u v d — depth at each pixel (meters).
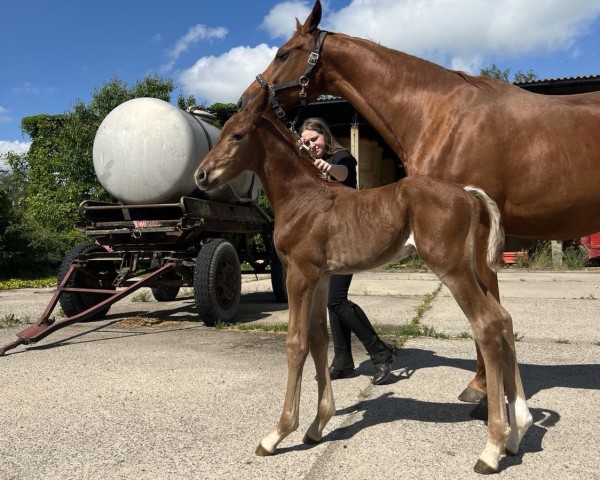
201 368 4.44
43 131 18.53
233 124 2.90
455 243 2.53
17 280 13.24
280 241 2.84
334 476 2.53
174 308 7.89
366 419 3.28
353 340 5.67
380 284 10.77
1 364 4.64
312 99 4.07
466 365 4.49
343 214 2.76
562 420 3.19
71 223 16.62
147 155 6.39
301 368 2.78
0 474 2.61
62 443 2.96
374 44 3.79
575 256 14.55
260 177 3.00
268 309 7.72
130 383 4.04
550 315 6.91
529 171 3.19
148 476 2.56
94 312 5.68
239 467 2.63
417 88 3.56
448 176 3.31
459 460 2.68
